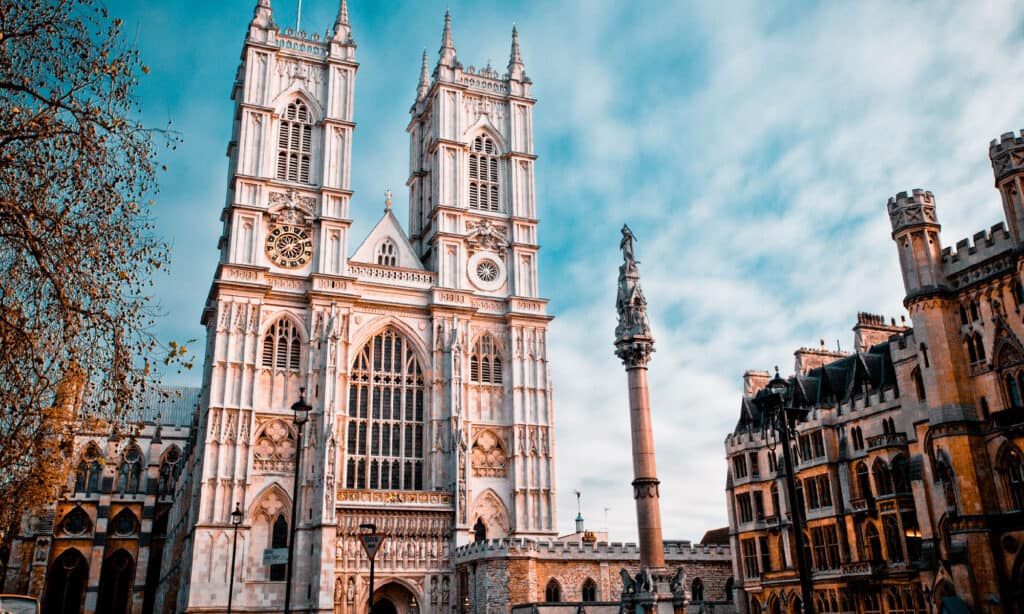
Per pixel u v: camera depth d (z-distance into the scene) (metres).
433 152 99.69
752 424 79.56
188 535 78.81
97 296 26.36
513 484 87.44
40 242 24.97
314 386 82.75
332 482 77.12
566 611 66.44
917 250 57.88
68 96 25.33
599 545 76.12
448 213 95.62
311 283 86.19
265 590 75.12
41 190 25.58
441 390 88.06
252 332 81.62
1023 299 51.81
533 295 96.44
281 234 87.12
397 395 87.75
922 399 58.34
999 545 50.53
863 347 74.00
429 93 105.00
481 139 101.81
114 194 26.30
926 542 55.84
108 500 112.19
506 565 71.19
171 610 92.25
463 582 76.44
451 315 90.69
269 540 77.25
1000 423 51.84
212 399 78.12
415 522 80.00
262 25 92.44
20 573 105.12
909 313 58.12
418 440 87.31
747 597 76.00
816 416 69.19
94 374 27.23
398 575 77.69
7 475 47.38
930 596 53.84
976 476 52.28
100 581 110.50
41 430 36.22
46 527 106.69
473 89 102.44
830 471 67.12
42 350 26.97
